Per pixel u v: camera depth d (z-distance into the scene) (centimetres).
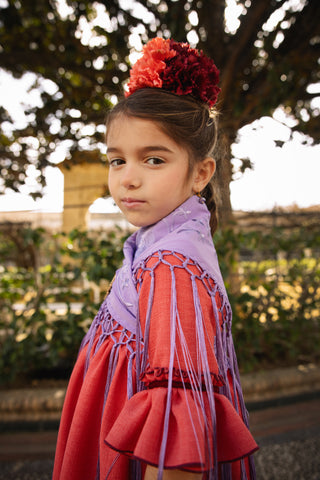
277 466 188
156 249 63
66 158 390
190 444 45
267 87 285
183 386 51
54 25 301
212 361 54
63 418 76
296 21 282
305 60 304
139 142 63
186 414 48
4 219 343
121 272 73
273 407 250
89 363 73
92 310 272
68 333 262
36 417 224
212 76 76
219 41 299
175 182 65
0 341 281
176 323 53
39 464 190
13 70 337
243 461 68
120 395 62
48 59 307
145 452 46
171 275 58
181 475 48
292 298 310
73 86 331
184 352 52
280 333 307
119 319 67
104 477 60
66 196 583
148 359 55
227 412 53
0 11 290
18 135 361
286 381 262
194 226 67
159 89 68
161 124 62
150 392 52
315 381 271
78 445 65
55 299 281
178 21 267
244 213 338
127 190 65
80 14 300
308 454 199
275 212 332
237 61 292
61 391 245
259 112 291
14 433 220
